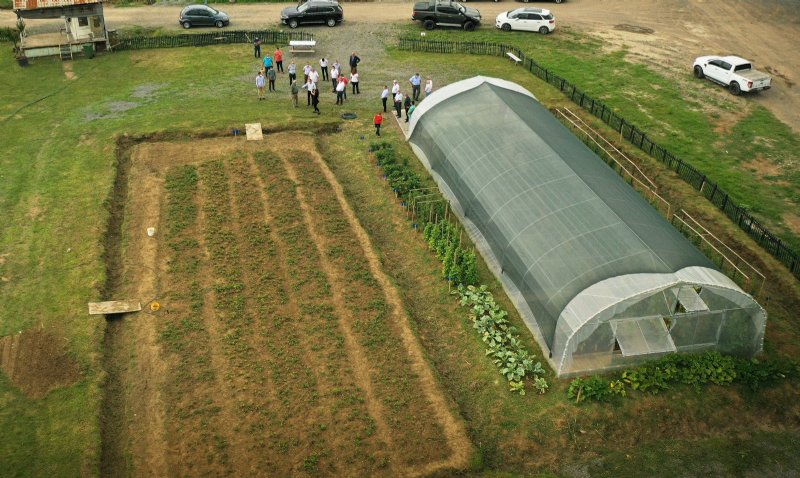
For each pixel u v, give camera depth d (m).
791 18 55.78
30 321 25.55
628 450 22.42
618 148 37.97
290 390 23.47
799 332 26.61
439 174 34.12
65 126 38.47
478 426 22.83
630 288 23.95
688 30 53.56
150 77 45.00
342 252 29.89
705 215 32.50
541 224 27.67
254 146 37.06
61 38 48.34
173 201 32.38
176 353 24.70
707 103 42.66
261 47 49.62
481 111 34.94
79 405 22.48
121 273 28.33
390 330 26.08
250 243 30.03
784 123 40.56
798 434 23.27
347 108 41.53
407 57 48.59
